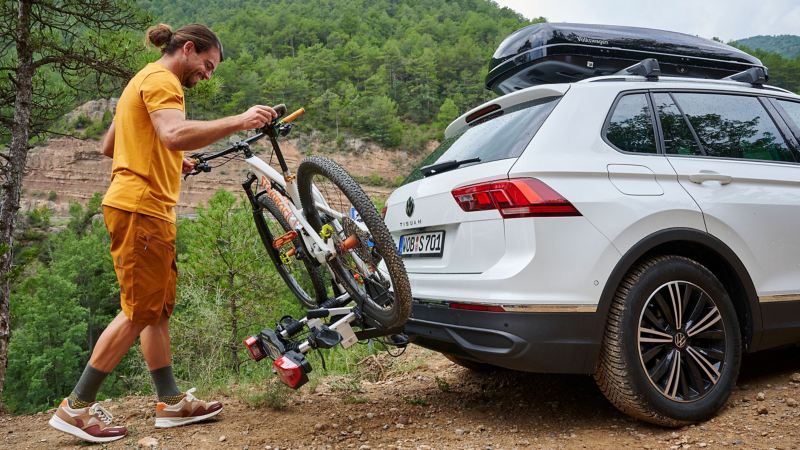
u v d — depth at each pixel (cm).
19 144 697
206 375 594
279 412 382
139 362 1770
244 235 2197
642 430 320
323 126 16300
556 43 471
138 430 354
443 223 340
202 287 1984
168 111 316
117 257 328
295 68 19925
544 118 331
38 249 705
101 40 779
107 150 367
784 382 374
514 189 305
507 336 294
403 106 19250
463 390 430
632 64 481
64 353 4303
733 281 354
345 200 319
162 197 332
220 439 328
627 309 310
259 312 2166
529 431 328
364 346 630
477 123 400
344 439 327
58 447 334
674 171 340
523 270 297
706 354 332
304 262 361
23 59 719
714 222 340
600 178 320
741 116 391
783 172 380
